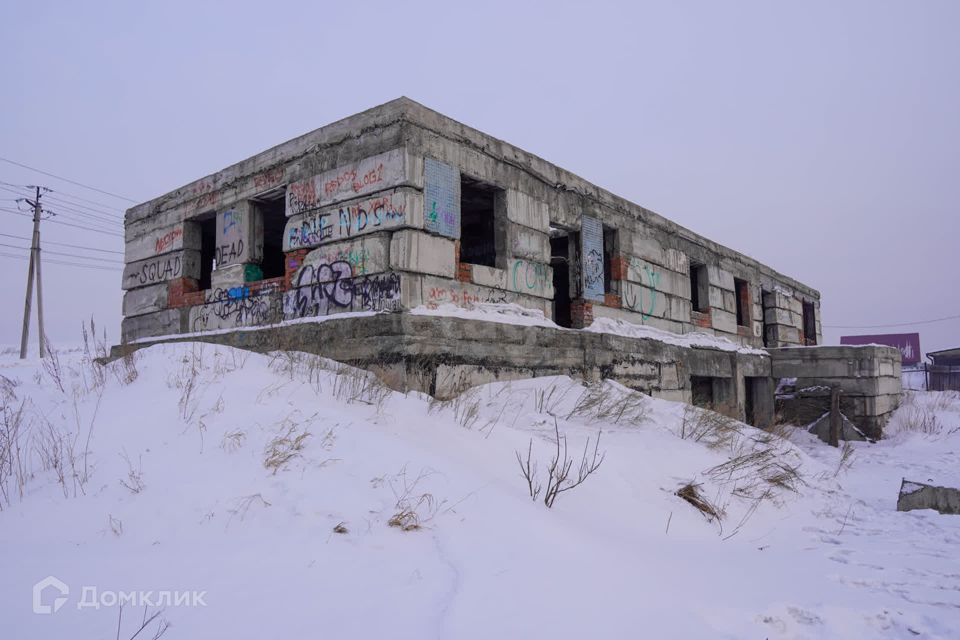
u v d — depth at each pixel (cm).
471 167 995
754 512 723
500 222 1059
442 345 878
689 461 810
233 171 1159
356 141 954
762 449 962
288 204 1049
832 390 1617
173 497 449
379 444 534
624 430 884
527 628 297
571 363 1095
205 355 782
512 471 602
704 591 407
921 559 545
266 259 1673
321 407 623
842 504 833
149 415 602
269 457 503
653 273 1461
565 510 548
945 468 1165
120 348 1235
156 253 1318
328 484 466
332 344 916
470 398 854
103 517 427
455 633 286
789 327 2239
